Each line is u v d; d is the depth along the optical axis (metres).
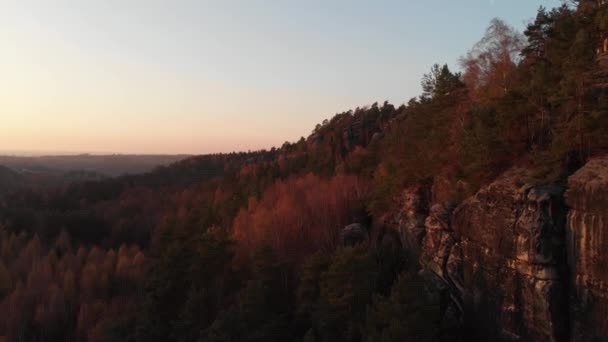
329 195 74.44
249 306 42.69
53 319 71.75
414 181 51.56
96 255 93.19
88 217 122.19
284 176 116.38
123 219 118.31
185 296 51.75
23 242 101.25
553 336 27.80
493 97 41.00
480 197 34.88
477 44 52.97
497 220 32.47
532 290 29.03
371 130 120.31
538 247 28.75
